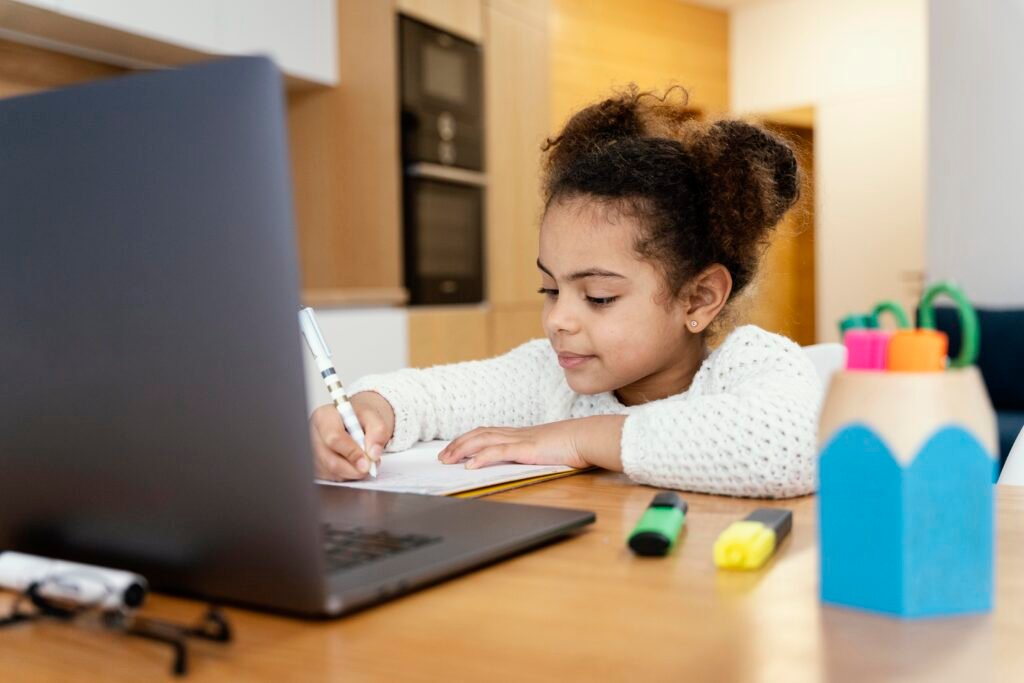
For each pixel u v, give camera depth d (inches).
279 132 18.0
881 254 243.8
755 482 33.6
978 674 17.2
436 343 144.3
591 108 49.5
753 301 50.6
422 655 18.7
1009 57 171.3
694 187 44.4
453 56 153.0
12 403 22.7
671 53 238.1
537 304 174.7
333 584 21.1
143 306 20.1
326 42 143.6
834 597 21.1
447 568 23.0
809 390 36.5
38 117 20.7
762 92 256.2
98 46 120.0
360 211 146.3
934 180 181.5
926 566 20.1
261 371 18.9
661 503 28.1
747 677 17.2
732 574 23.7
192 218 19.0
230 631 19.1
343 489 32.4
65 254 20.9
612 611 21.0
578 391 45.2
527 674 17.6
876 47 239.5
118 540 21.9
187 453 20.2
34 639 20.2
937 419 19.9
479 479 34.7
